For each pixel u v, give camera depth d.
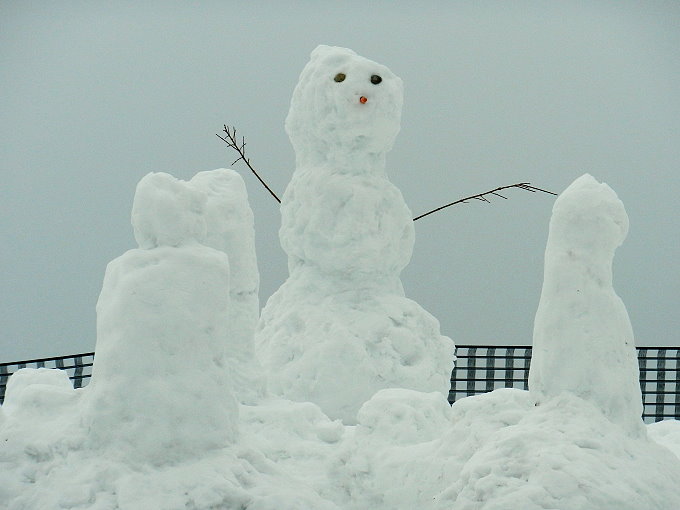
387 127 19.69
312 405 16.33
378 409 13.73
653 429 16.84
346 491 13.23
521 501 9.88
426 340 19.62
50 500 9.68
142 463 10.03
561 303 11.37
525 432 10.62
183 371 10.37
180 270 10.56
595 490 9.89
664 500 10.23
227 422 10.52
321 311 19.33
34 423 10.59
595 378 11.19
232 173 17.02
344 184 19.53
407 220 20.17
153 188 10.86
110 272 10.78
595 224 11.42
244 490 9.89
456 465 11.50
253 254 16.94
